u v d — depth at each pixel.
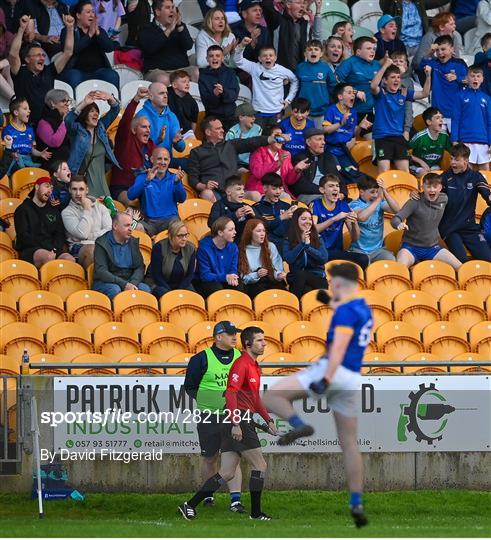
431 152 77.81
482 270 69.75
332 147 75.12
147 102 71.75
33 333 59.38
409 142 78.12
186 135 75.19
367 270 67.75
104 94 68.94
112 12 80.50
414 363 56.22
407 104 77.94
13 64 72.75
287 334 62.38
